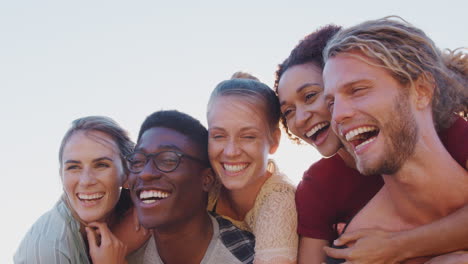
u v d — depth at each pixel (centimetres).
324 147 123
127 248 135
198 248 128
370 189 122
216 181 135
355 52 103
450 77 105
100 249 130
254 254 127
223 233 131
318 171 126
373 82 101
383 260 106
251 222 133
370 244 107
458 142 107
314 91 121
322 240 123
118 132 138
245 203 134
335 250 110
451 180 102
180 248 128
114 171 134
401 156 101
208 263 128
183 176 124
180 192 124
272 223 124
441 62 105
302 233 124
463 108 110
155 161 124
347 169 124
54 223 135
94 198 132
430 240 103
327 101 109
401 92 101
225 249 129
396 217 110
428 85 102
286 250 122
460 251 102
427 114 103
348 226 115
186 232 127
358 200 123
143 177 123
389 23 104
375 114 100
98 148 133
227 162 126
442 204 104
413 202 105
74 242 133
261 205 130
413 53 102
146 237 135
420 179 102
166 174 123
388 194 112
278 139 133
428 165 102
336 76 103
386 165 101
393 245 106
